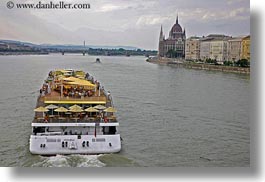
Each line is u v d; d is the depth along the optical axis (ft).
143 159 100.32
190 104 181.78
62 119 103.50
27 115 150.61
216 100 192.54
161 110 167.84
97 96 118.62
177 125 139.54
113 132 105.81
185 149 109.70
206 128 134.82
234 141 118.11
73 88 126.41
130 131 130.11
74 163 95.40
